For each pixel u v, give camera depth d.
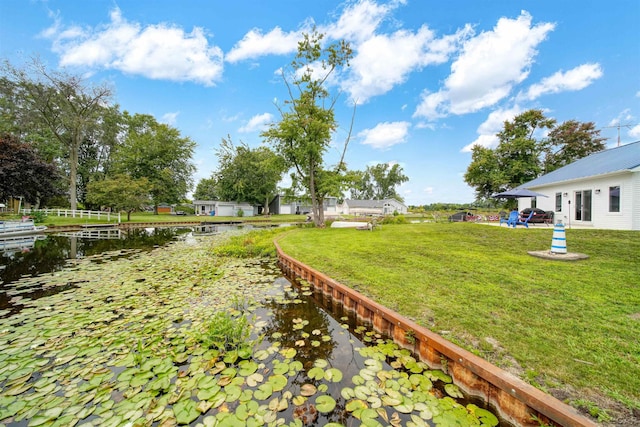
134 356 2.92
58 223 20.02
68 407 2.16
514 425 1.97
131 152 30.05
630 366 2.15
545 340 2.58
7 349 3.08
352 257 6.55
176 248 11.05
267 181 37.59
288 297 5.11
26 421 2.00
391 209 48.88
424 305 3.54
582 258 5.38
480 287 4.05
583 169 11.68
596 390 1.92
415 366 2.75
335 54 15.52
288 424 1.99
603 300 3.38
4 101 21.95
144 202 24.09
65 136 25.39
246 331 3.49
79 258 8.81
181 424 1.98
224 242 12.52
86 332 3.53
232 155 37.28
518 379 2.06
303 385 2.48
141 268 7.37
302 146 15.64
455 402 2.23
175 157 33.25
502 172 22.12
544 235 7.86
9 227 14.45
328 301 4.90
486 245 7.26
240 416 2.07
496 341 2.62
